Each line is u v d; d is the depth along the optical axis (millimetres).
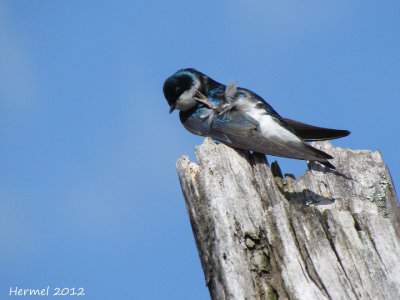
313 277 7484
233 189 8258
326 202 8531
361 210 8297
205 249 8000
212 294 7793
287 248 7668
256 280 7559
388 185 8867
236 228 7887
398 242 7750
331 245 7719
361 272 7473
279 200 8266
